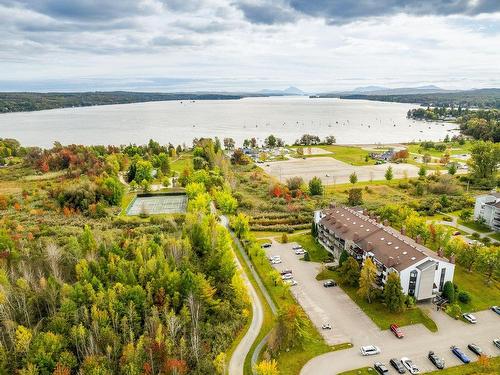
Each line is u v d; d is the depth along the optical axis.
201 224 134.75
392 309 103.00
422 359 87.12
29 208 183.12
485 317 102.50
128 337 87.69
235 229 154.75
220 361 80.44
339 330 97.50
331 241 138.75
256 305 108.38
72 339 83.69
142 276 103.44
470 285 117.75
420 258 105.88
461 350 89.81
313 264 132.38
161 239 128.38
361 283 108.06
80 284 96.56
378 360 87.06
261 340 93.69
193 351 84.38
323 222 144.75
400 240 116.62
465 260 124.12
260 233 160.25
